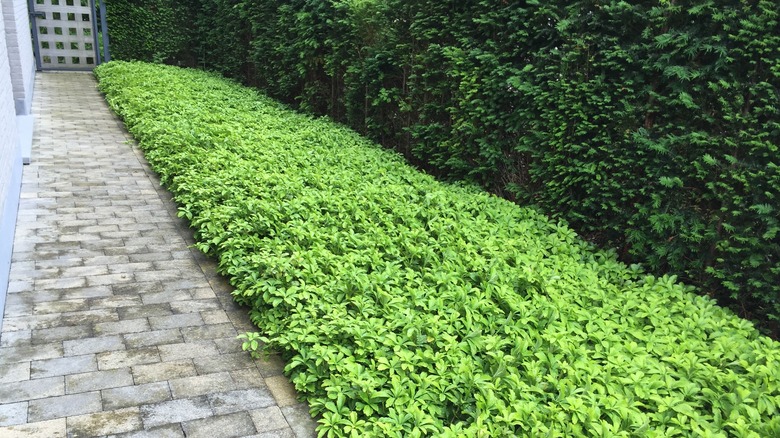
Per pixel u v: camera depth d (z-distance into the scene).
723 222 3.82
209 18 13.12
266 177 4.87
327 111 8.77
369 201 4.56
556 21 4.88
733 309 3.82
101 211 4.98
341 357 2.70
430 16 6.18
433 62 6.20
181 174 5.36
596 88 4.47
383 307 3.16
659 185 4.12
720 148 3.81
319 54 8.59
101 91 10.55
